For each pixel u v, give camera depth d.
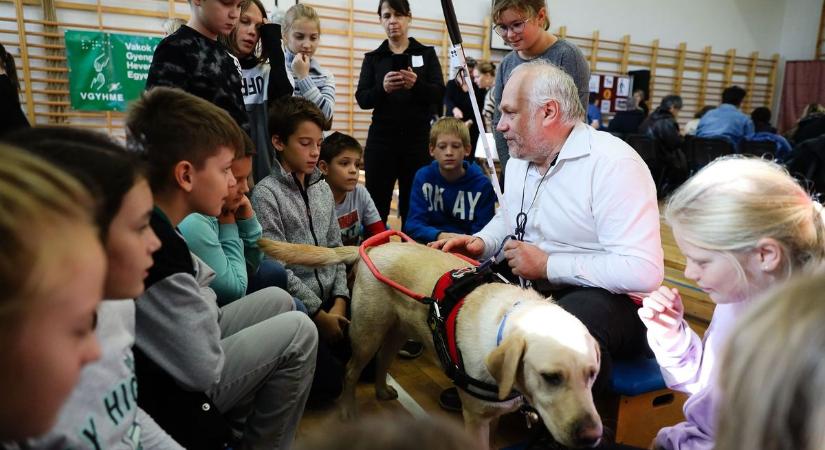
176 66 1.90
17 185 0.44
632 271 1.53
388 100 3.13
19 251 0.41
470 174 2.72
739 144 6.57
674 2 9.80
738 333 0.57
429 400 2.04
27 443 0.68
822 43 10.95
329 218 2.29
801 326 0.51
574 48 2.33
